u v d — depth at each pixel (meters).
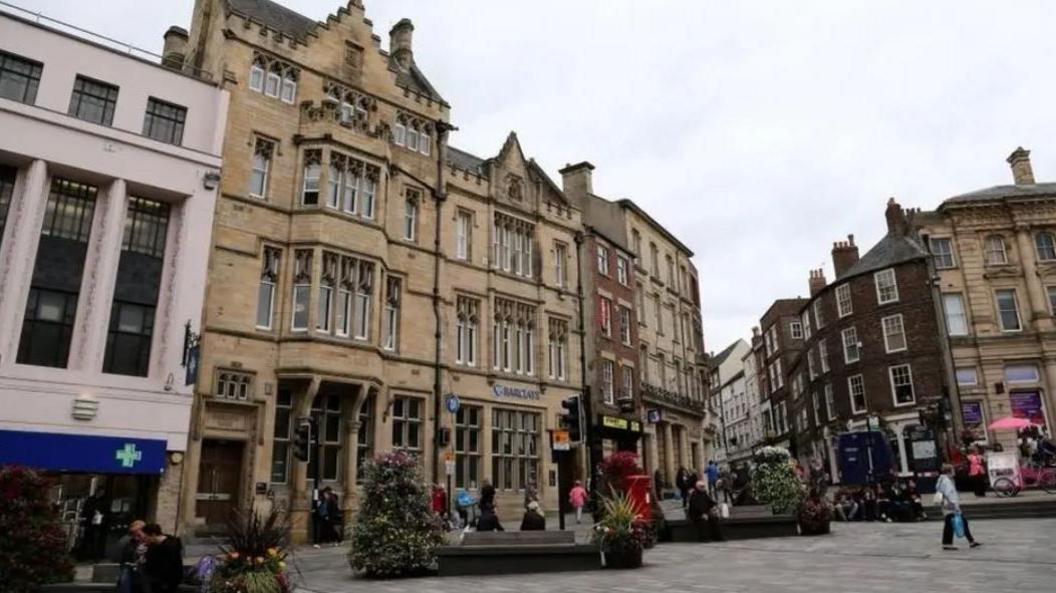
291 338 22.61
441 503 22.77
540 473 30.39
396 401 26.05
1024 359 41.94
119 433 19.33
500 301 30.95
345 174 25.19
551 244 34.03
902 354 42.72
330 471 23.58
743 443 91.00
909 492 23.66
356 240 24.58
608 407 34.31
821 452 52.06
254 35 24.55
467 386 28.25
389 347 26.23
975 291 43.44
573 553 13.96
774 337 72.25
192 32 26.75
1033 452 29.75
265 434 21.78
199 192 22.05
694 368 49.44
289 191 24.20
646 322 41.88
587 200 40.75
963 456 31.52
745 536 19.47
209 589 9.38
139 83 21.98
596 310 35.03
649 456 37.97
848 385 46.22
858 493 25.55
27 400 18.30
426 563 13.64
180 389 20.42
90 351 19.47
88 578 14.32
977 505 22.80
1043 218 43.91
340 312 23.88
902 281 43.59
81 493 19.27
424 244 28.17
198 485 20.81
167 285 21.44
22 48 20.22
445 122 30.33
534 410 30.86
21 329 18.97
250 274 22.64
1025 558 12.91
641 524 14.40
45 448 18.12
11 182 19.78
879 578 11.23
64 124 20.09
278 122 24.48
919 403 41.38
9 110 19.31
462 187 30.39
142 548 10.76
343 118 26.67
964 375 42.31
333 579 13.35
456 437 27.75
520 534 14.09
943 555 14.05
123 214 20.78
